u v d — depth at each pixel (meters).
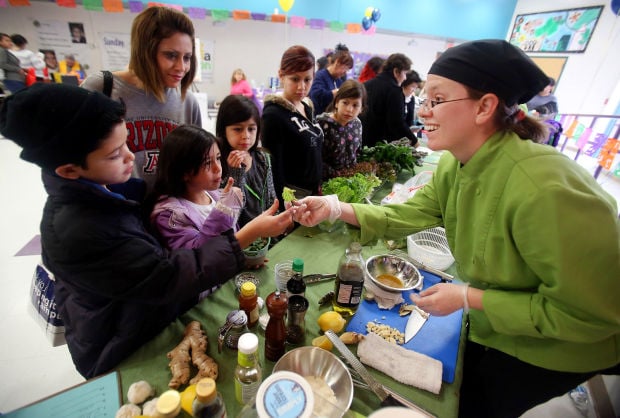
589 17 5.45
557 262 0.63
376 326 0.93
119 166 0.70
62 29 4.68
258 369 0.68
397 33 6.50
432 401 0.74
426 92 0.79
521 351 0.83
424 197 1.14
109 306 0.78
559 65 5.97
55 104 0.57
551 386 0.86
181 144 1.03
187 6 4.91
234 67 5.84
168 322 0.91
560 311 0.67
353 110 1.92
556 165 0.68
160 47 1.20
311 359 0.75
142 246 0.72
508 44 0.69
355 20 6.09
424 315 0.98
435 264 1.22
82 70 4.97
